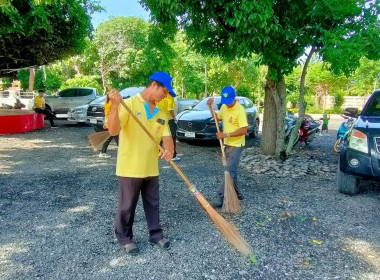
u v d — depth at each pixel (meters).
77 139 9.67
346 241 3.27
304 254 3.02
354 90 36.78
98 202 4.33
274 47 5.69
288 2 5.73
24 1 9.73
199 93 34.91
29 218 3.79
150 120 2.87
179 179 5.46
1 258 2.93
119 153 2.91
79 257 2.95
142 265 2.83
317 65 30.36
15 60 12.62
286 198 4.51
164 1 5.17
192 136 8.59
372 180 4.31
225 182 3.95
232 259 2.93
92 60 30.30
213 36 6.95
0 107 20.16
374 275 2.70
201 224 3.65
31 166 6.30
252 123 10.40
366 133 4.34
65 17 11.63
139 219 3.78
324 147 9.04
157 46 8.02
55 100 15.23
